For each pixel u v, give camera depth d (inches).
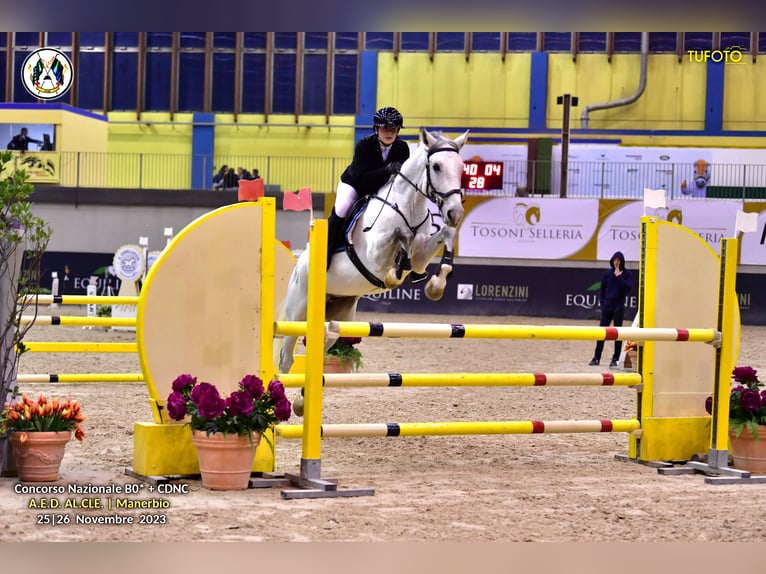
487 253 1321.4
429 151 347.6
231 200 1438.2
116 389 551.8
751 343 1002.7
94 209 1444.4
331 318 402.3
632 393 579.2
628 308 1296.8
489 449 386.3
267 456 305.6
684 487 309.1
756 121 1723.7
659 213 1286.9
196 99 1830.7
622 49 1763.0
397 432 301.7
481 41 1790.1
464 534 235.0
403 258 357.4
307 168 1768.0
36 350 452.8
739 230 335.3
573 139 1652.3
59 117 1540.4
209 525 237.9
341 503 269.6
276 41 1817.2
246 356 299.1
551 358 830.5
